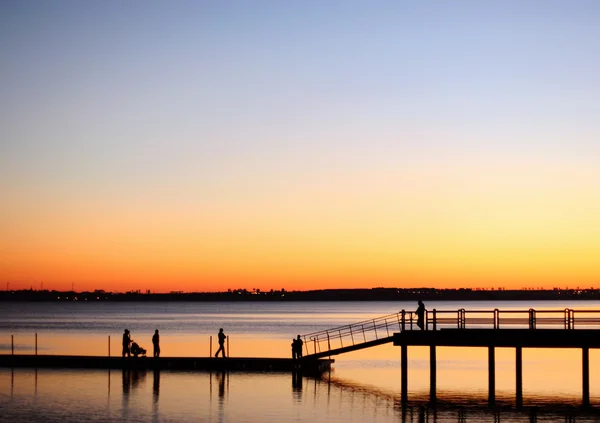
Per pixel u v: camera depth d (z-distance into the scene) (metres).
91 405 46.09
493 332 52.31
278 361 62.59
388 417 43.56
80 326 192.38
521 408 47.00
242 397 49.41
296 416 43.38
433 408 46.72
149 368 63.16
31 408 45.06
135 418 42.31
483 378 62.94
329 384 56.91
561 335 51.28
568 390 55.53
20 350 96.19
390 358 83.25
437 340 53.03
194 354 89.62
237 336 138.00
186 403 46.94
